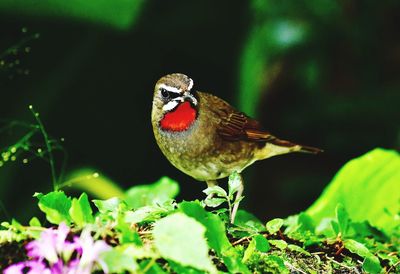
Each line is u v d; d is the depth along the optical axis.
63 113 13.46
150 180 14.44
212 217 4.95
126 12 12.02
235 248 5.37
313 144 17.06
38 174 12.97
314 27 15.93
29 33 12.84
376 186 8.77
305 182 16.70
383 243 7.27
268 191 16.86
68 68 13.34
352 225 7.33
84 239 4.46
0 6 11.84
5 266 4.85
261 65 15.83
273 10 15.31
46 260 4.86
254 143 8.75
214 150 8.29
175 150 8.15
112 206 5.34
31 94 13.09
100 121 13.98
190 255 4.24
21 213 12.50
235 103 14.55
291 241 6.05
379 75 16.98
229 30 14.29
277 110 17.34
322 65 16.75
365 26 16.44
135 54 13.98
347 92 17.02
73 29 13.12
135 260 4.61
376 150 8.96
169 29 13.93
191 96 7.91
